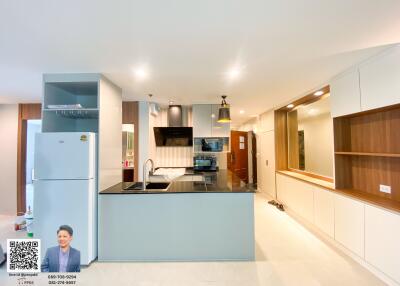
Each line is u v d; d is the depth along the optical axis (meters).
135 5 1.37
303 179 3.66
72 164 2.42
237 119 6.90
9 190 4.37
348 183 2.88
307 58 2.21
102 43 1.87
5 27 1.60
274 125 4.91
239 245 2.56
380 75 2.10
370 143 2.57
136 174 4.21
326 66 2.44
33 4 1.34
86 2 1.33
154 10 1.42
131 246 2.56
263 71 2.56
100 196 2.57
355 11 1.44
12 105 4.39
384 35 1.77
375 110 2.30
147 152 4.23
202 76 2.71
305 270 2.34
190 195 2.57
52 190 2.41
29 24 1.57
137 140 4.23
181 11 1.44
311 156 3.95
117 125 3.08
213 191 2.56
